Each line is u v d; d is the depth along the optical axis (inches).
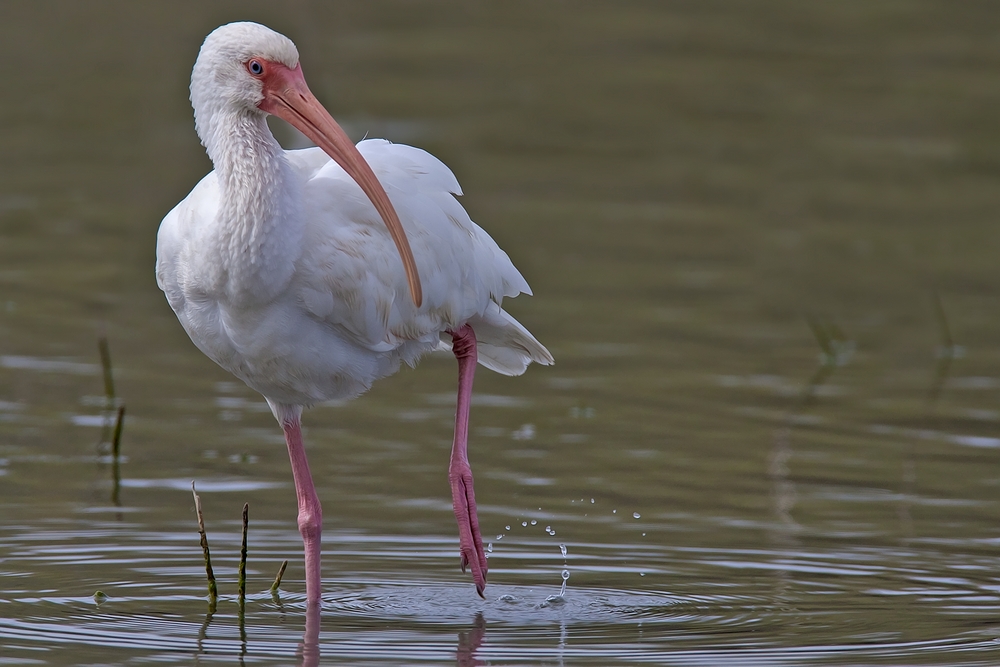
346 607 369.1
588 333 627.5
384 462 483.8
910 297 688.4
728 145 911.7
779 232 776.9
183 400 541.0
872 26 1123.9
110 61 1009.5
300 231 351.3
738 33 1105.4
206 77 354.0
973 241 772.0
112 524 423.8
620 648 338.3
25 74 983.6
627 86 1000.9
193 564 398.3
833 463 490.3
